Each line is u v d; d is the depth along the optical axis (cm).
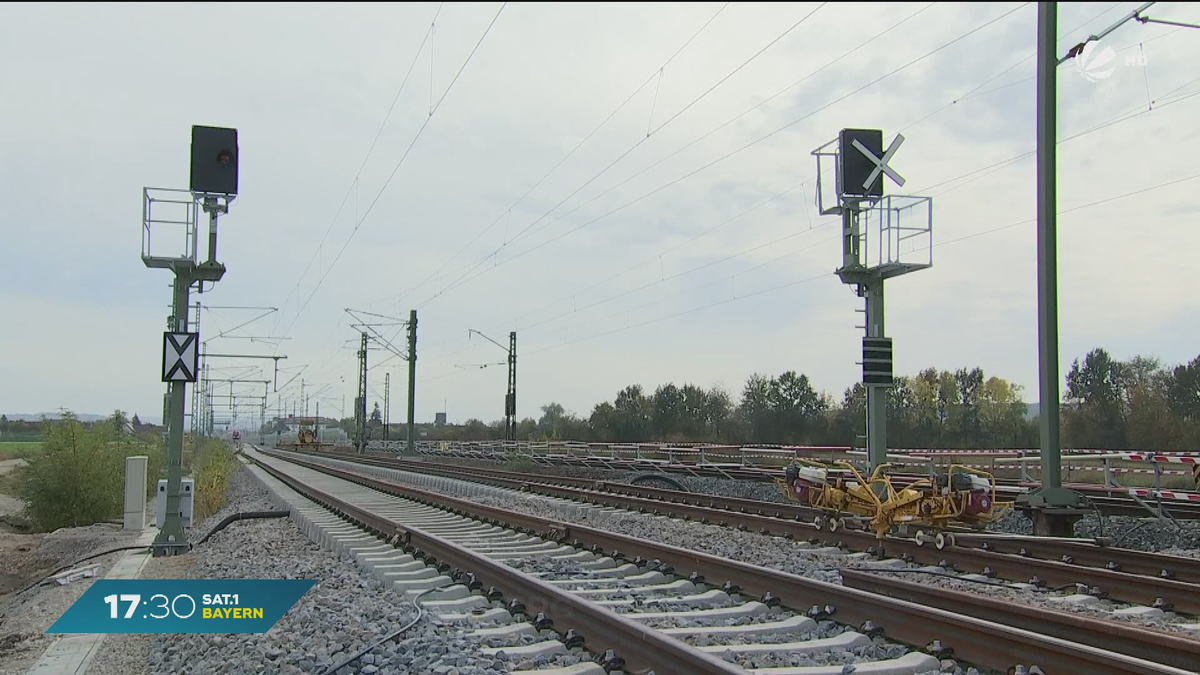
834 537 1361
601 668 638
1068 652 564
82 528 2497
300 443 11494
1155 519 1585
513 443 5588
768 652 670
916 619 692
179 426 1513
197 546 1627
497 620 813
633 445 4050
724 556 1241
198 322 2273
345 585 1031
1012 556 1066
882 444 1698
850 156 1728
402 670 638
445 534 1562
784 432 6438
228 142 1483
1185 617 838
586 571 1098
